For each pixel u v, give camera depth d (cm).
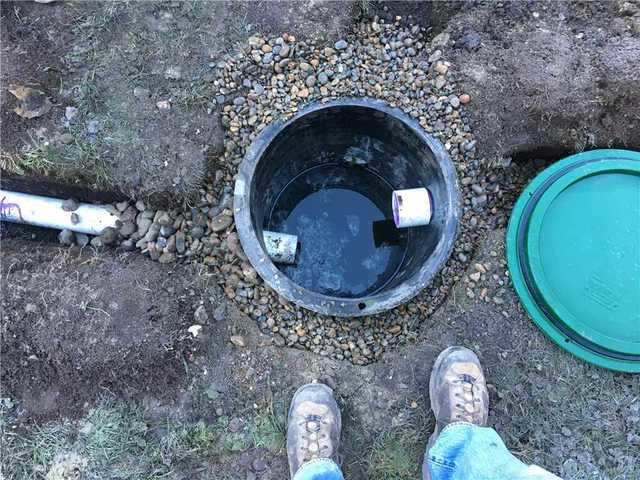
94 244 209
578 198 205
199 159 205
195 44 212
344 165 241
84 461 186
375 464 189
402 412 193
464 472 155
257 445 188
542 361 197
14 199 208
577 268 199
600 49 211
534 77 207
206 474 186
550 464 189
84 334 191
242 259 204
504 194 218
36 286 196
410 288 188
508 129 209
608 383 196
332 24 218
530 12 220
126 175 203
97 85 205
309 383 192
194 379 191
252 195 197
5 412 190
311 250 234
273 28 216
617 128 209
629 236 202
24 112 201
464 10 221
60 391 190
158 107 205
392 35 224
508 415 192
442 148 198
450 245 191
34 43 206
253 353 195
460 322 200
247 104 212
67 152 200
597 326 195
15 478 187
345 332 204
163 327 192
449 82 213
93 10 210
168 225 208
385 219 238
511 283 203
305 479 164
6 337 192
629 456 191
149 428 188
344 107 201
